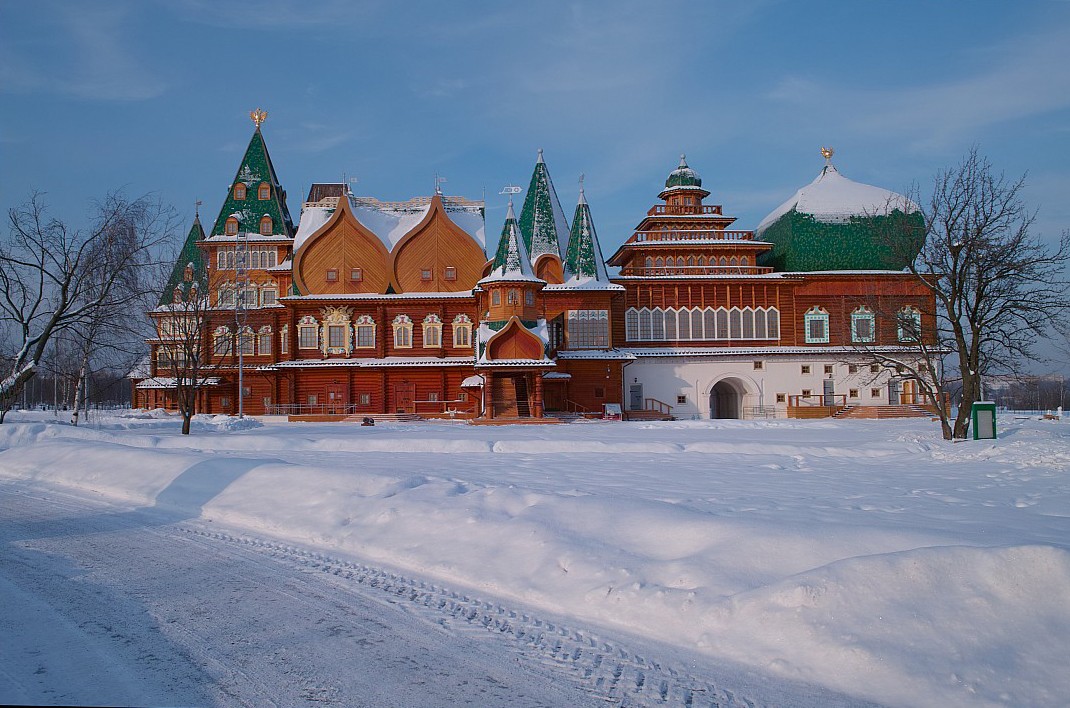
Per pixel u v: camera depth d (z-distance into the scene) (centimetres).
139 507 1664
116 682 719
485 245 6725
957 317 3177
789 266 6738
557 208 6662
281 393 6575
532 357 5500
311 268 6562
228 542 1312
